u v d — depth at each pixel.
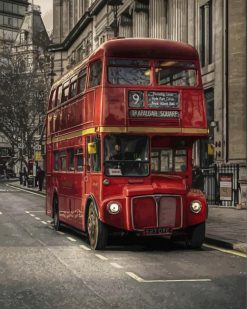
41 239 14.99
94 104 13.13
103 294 8.13
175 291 8.30
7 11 119.44
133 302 7.64
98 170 12.72
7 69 58.09
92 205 13.08
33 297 8.01
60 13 72.81
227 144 24.78
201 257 11.68
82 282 9.02
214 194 24.20
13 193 43.50
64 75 17.48
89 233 13.29
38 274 9.76
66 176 16.30
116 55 12.82
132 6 40.44
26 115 58.84
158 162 12.89
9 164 81.06
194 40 29.58
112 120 12.59
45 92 56.78
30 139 59.34
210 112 27.61
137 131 12.66
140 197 12.23
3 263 10.94
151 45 13.04
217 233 14.62
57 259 11.41
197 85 13.24
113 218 12.33
